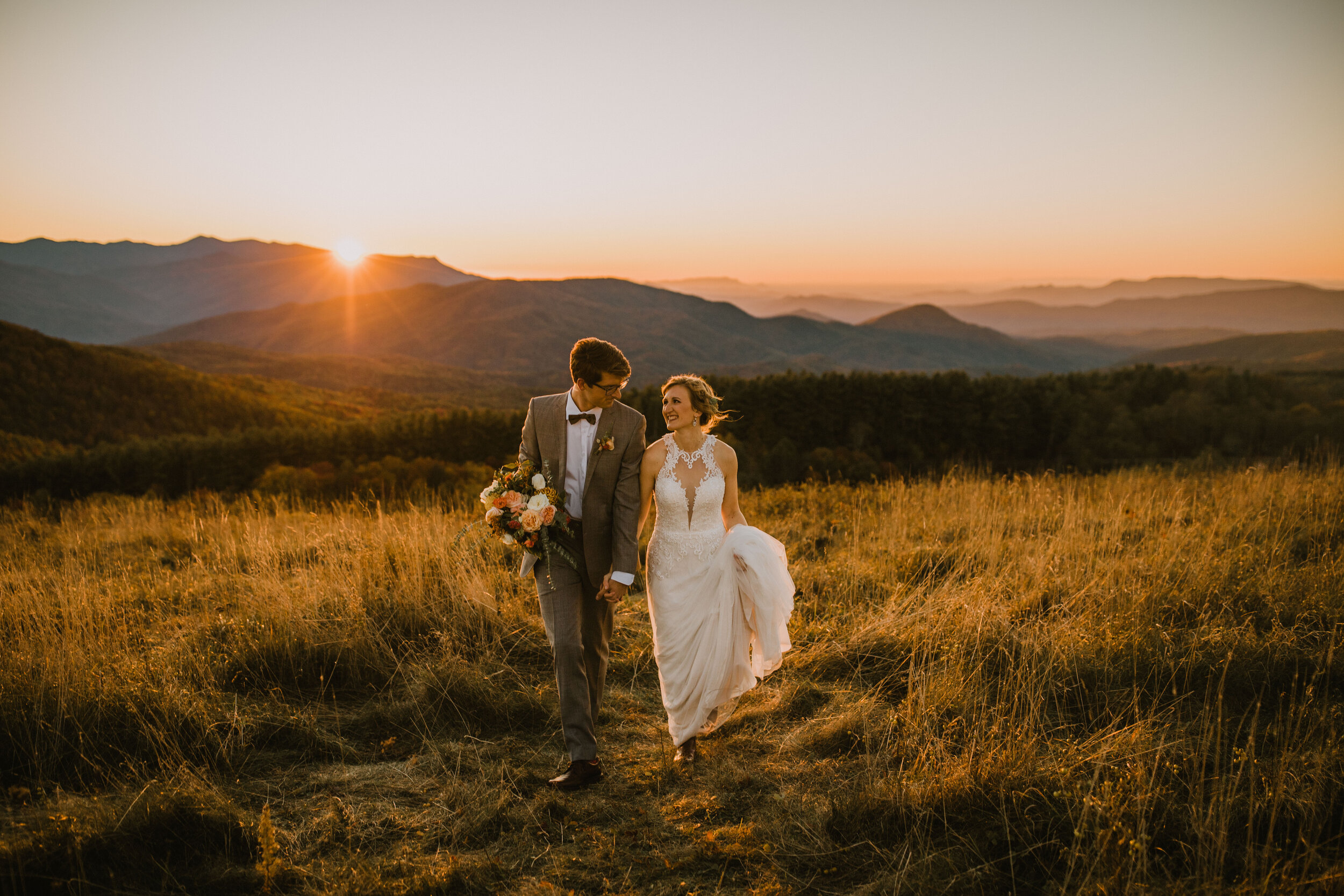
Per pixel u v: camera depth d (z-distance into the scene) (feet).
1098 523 21.20
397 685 12.82
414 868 8.23
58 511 34.30
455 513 24.62
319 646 13.21
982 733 10.46
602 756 11.00
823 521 23.82
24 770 9.76
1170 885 7.45
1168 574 16.07
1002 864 8.27
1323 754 9.37
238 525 25.59
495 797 9.66
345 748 10.91
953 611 14.56
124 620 14.71
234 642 13.55
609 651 13.14
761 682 13.23
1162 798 8.81
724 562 10.84
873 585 17.26
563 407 10.98
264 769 10.35
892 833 8.90
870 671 13.35
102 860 8.16
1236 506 22.31
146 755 10.19
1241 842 8.36
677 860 8.55
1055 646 12.76
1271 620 13.92
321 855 8.61
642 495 11.18
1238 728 10.67
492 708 11.87
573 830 9.18
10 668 11.24
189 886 7.98
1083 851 8.02
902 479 30.12
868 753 10.53
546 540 10.48
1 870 7.60
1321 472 27.63
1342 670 11.85
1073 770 9.60
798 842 8.86
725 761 10.76
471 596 15.31
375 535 20.58
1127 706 11.32
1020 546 19.02
